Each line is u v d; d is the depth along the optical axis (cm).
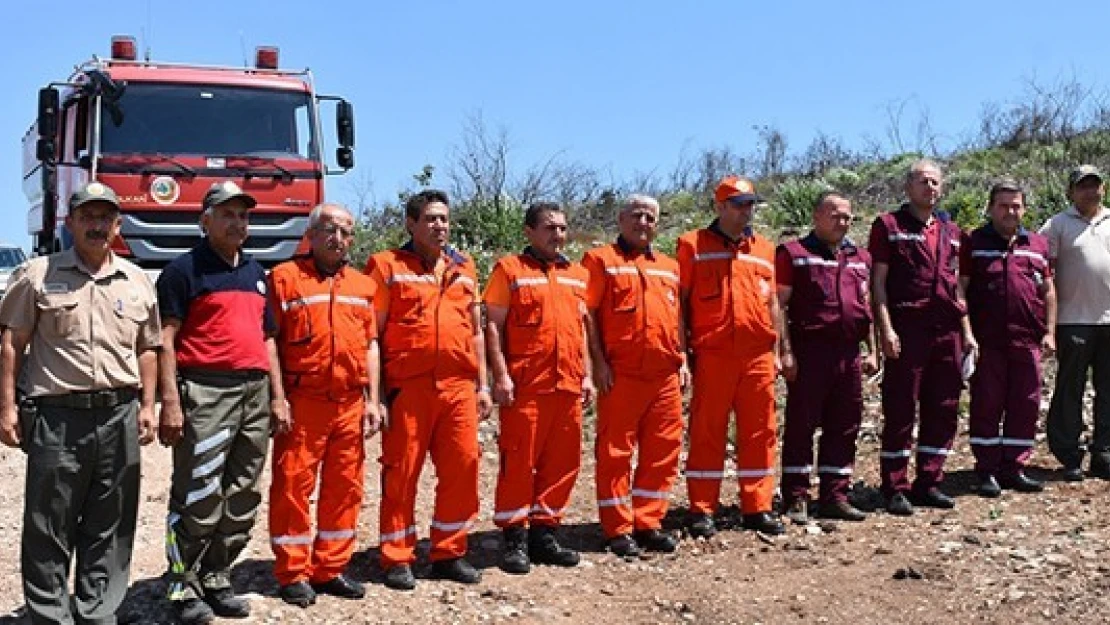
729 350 730
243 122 1165
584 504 823
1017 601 634
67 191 1195
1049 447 838
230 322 573
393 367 639
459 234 1652
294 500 607
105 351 536
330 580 625
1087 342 812
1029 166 1808
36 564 541
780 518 768
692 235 743
